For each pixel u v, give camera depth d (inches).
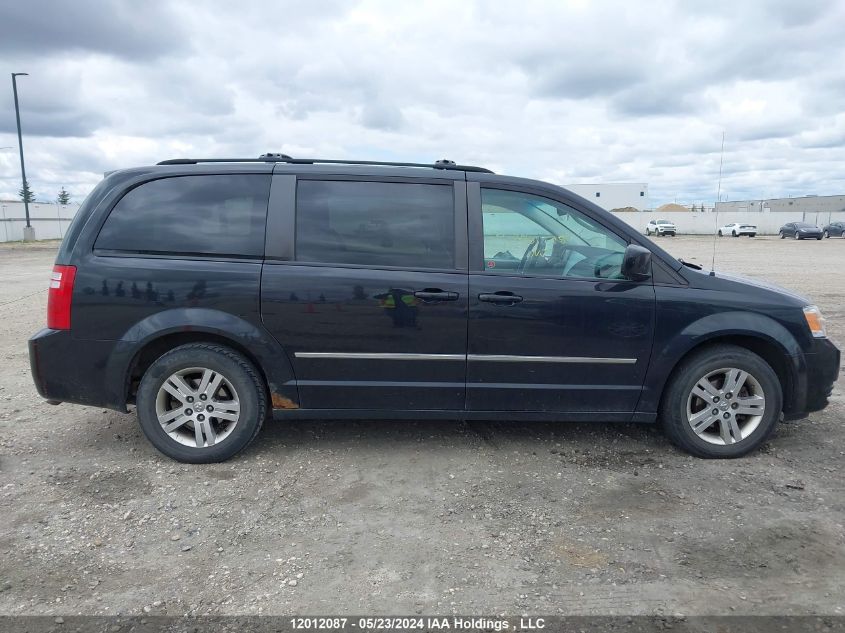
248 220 155.0
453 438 176.9
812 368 162.6
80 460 159.6
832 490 145.3
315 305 151.9
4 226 1514.5
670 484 148.3
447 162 166.9
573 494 143.1
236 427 156.1
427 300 152.6
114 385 152.9
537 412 160.6
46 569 112.7
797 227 1736.0
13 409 198.5
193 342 157.1
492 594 106.4
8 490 142.7
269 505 137.3
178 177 156.9
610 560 116.5
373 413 159.0
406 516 133.0
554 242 159.8
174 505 136.6
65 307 151.1
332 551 119.6
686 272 161.8
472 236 156.7
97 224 154.0
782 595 105.9
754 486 147.3
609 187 2770.7
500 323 154.1
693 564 115.0
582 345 156.6
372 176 157.9
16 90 1373.0
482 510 135.6
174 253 153.3
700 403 163.5
